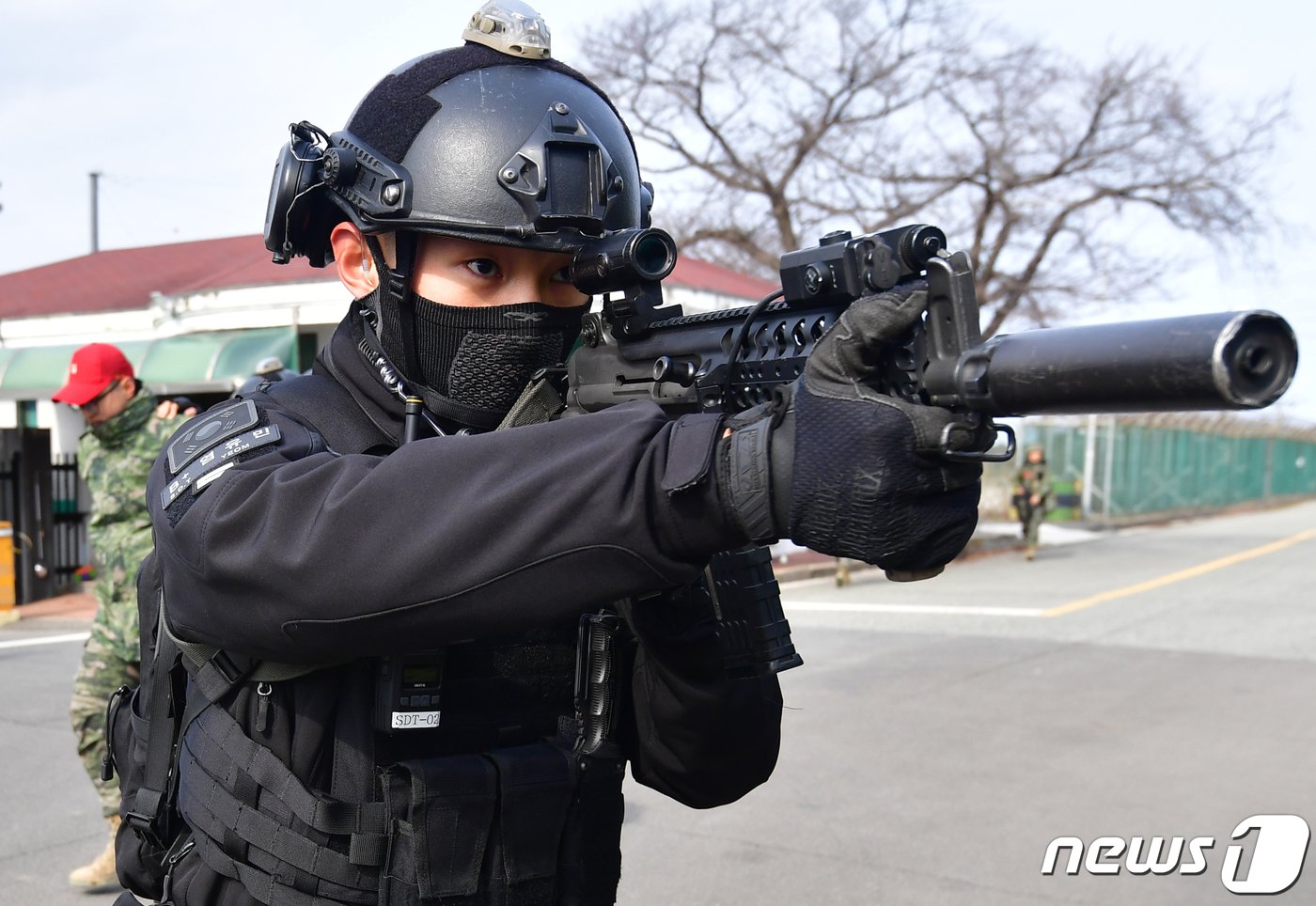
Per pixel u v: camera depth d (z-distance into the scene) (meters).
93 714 3.88
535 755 1.23
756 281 18.30
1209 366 0.69
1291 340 0.72
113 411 3.93
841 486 0.85
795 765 5.21
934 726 5.93
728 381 1.12
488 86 1.25
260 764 1.15
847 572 12.96
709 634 1.29
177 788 1.27
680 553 0.93
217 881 1.18
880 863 4.04
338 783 1.16
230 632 1.06
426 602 0.95
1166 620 9.79
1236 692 6.77
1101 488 25.19
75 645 9.19
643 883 3.89
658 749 1.37
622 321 1.25
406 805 1.16
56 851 4.25
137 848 1.36
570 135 1.24
